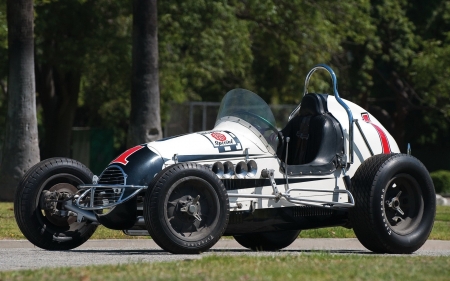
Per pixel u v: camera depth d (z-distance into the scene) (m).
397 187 28.16
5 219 37.94
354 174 27.91
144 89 53.31
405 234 27.67
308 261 21.03
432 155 109.44
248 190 26.11
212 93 113.00
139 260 21.81
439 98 93.62
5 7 62.72
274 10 77.06
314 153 28.33
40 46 72.44
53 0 62.38
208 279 17.38
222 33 77.06
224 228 24.81
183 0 72.88
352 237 34.94
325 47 82.62
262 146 26.70
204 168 24.66
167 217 24.02
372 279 17.66
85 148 102.19
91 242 31.55
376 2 93.94
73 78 80.31
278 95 105.00
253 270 18.91
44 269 19.56
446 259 22.09
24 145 51.34
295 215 27.22
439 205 61.50
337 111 29.00
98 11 71.31
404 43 95.31
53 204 26.84
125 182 24.72
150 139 53.34
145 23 53.25
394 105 107.19
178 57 77.19
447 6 98.88
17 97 51.19
